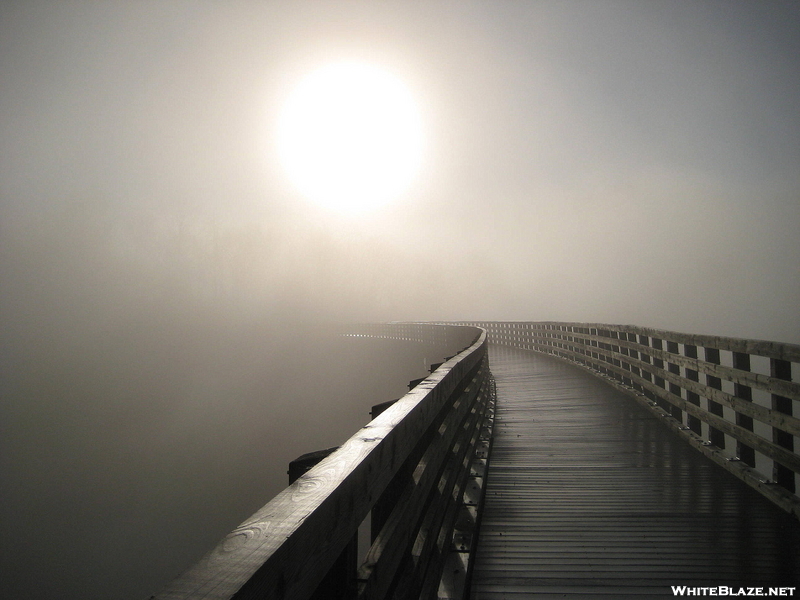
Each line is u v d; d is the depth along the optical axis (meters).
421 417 2.70
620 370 12.18
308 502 1.17
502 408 10.76
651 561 3.74
